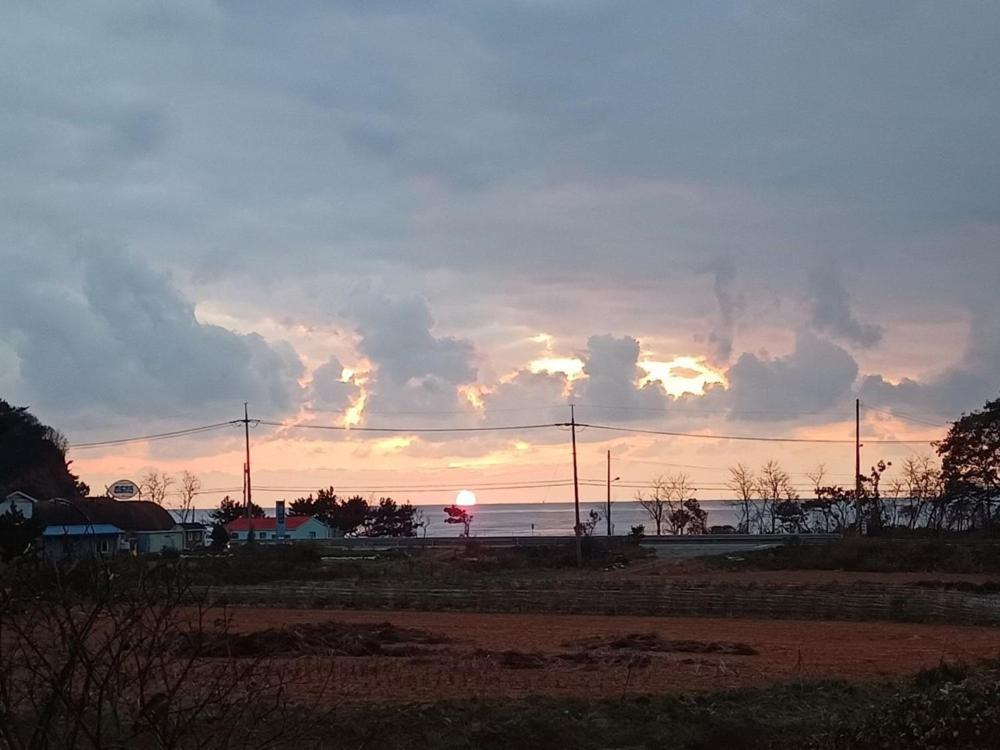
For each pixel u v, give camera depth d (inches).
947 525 3006.9
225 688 260.7
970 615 1309.1
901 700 486.3
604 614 1443.2
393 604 1509.6
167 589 219.9
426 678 722.2
